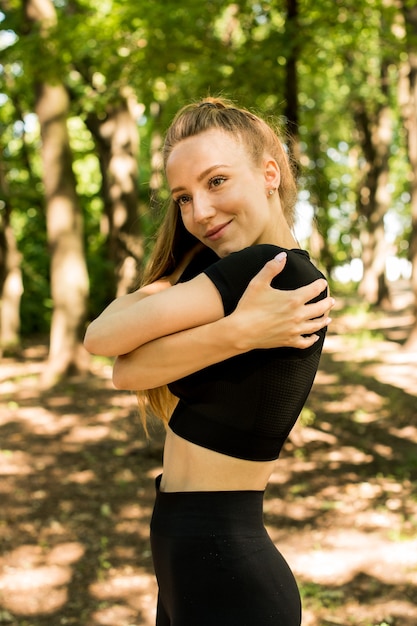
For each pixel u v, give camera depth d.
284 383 1.58
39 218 22.22
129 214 15.88
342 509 5.67
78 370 12.27
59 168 12.05
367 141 22.89
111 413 9.71
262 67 7.26
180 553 1.60
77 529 5.61
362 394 10.08
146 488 6.60
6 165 20.36
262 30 8.28
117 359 1.60
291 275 1.54
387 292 22.58
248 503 1.64
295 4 7.03
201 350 1.50
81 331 12.37
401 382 10.73
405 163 33.59
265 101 7.93
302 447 7.50
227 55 7.50
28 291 22.03
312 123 10.03
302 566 4.66
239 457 1.61
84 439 8.41
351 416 8.84
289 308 1.47
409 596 4.16
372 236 22.86
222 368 1.58
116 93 10.39
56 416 9.67
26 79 10.11
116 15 8.03
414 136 12.92
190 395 1.63
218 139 1.60
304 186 3.34
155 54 7.82
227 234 1.62
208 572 1.58
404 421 8.45
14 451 7.96
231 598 1.57
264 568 1.61
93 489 6.59
